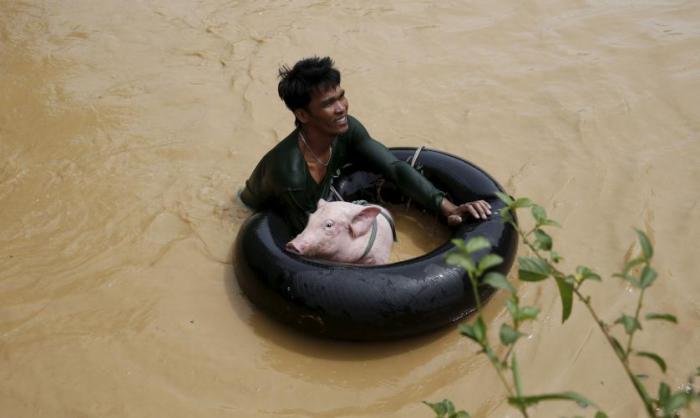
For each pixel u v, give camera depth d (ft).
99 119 19.71
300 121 14.30
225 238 15.76
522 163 17.67
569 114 19.31
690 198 16.15
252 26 23.98
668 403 7.11
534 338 12.90
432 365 12.68
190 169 17.88
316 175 14.79
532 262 7.77
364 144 15.43
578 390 11.96
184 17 24.58
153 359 13.00
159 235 15.89
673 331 12.83
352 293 12.35
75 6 25.22
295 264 12.94
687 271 14.14
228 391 12.37
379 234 14.06
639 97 19.88
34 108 20.17
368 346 13.12
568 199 16.33
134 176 17.67
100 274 14.89
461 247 7.42
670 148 17.88
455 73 21.35
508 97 20.18
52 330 13.64
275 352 13.12
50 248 15.61
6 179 17.65
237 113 19.90
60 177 17.66
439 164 15.66
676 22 23.32
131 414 12.00
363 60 22.06
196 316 13.88
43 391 12.43
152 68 21.90
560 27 23.44
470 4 24.90
